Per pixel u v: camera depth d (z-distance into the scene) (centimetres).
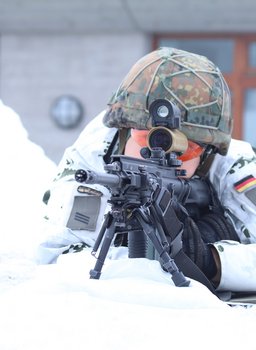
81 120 1325
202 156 317
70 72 1323
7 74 1338
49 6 1255
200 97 302
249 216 316
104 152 328
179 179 294
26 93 1336
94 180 234
